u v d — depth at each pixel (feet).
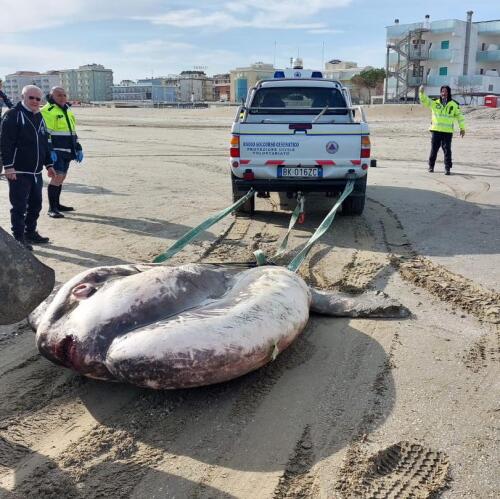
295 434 10.64
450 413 11.23
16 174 22.08
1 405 11.67
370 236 24.73
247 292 13.34
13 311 8.56
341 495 9.07
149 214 29.43
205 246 23.30
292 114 31.50
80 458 10.00
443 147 42.16
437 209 30.14
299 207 25.50
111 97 493.36
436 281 18.79
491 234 24.94
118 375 11.00
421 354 13.75
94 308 11.69
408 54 183.93
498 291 17.87
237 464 9.84
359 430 10.73
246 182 25.91
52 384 12.50
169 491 9.18
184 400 11.75
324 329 15.21
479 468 9.62
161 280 12.42
